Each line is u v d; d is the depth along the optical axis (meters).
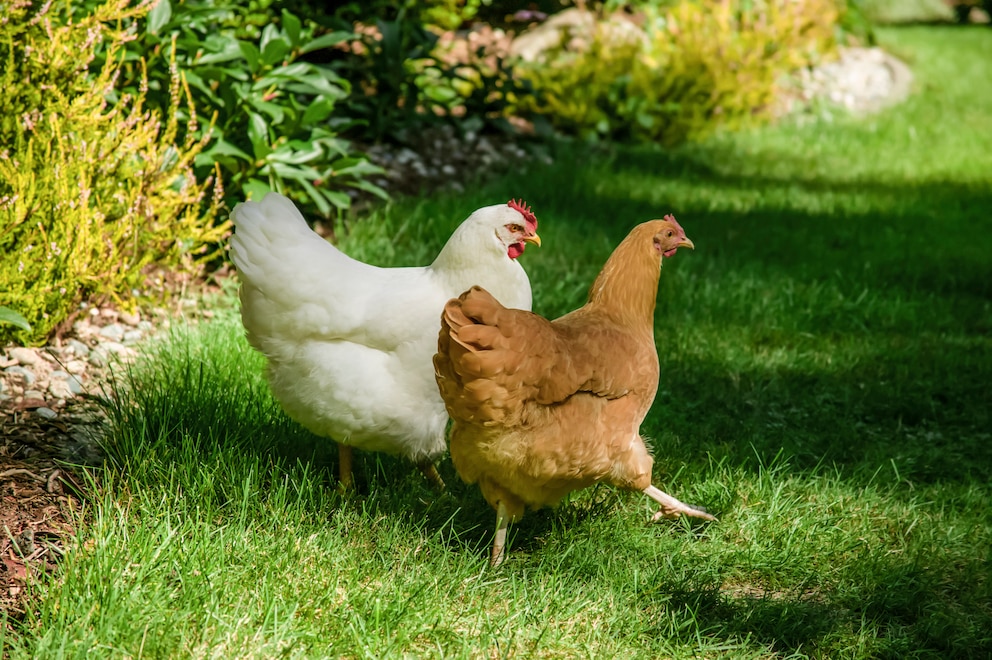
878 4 21.56
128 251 5.47
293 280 3.63
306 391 3.79
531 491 3.60
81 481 3.89
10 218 4.68
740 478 4.46
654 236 3.89
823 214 8.84
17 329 4.84
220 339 5.05
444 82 10.53
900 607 3.71
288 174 6.15
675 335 6.09
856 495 4.46
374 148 8.96
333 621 3.19
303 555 3.49
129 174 5.23
